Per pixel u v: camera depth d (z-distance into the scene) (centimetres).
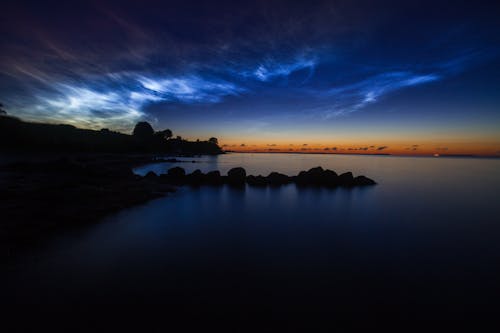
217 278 618
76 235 880
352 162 6994
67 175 2084
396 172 4103
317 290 571
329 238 953
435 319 475
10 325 429
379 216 1307
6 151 5006
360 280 624
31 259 686
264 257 760
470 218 1284
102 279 596
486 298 549
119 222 1061
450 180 3019
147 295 533
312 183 2455
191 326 438
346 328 444
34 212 994
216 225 1102
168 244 848
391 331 440
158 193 1728
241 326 441
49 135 6762
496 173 4075
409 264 727
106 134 9569
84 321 444
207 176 2550
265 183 2377
